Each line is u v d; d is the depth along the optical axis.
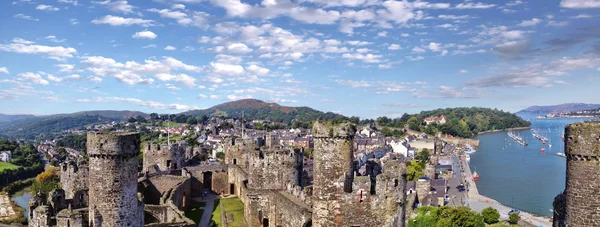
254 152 80.69
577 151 31.22
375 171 61.81
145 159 106.50
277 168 79.75
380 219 47.66
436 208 121.94
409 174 188.62
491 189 194.00
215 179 107.94
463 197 175.00
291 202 61.62
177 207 75.88
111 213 45.84
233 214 84.75
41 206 55.53
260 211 74.38
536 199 173.00
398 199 48.56
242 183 90.56
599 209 30.56
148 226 59.97
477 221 114.44
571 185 31.89
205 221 81.94
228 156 112.50
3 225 94.44
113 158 45.75
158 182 91.62
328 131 46.66
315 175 48.19
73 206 68.50
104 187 45.69
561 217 34.28
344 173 47.06
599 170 30.44
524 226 129.62
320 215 47.56
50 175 186.38
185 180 92.31
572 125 31.86
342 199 47.00
